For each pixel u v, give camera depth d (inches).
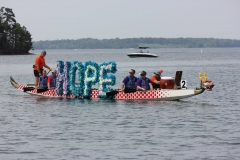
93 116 1562.5
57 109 1718.8
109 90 1946.4
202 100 1936.5
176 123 1437.0
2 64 6250.0
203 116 1549.0
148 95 1888.5
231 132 1305.4
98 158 1073.5
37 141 1221.7
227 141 1205.1
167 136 1267.2
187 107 1737.2
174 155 1091.3
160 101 1872.5
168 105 1779.0
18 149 1146.7
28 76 3698.3
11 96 2146.9
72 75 2009.1
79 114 1603.1
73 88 2004.2
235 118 1510.8
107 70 1940.2
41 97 2070.6
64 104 1836.9
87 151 1127.6
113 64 1929.1
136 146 1168.2
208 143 1189.1
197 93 1812.3
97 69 1953.7
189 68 4677.7
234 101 1910.7
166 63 6043.3
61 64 2037.4
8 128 1381.6
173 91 1854.1
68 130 1350.9
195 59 7485.2
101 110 1678.2
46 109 1723.7
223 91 2267.5
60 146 1173.1
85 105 1800.0
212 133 1295.5
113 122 1459.2
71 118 1533.0
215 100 1940.2
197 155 1090.1
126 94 1923.0
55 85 2087.8
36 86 2123.5
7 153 1112.8
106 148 1152.2
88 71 1973.4
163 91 1870.1
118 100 1915.6
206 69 4399.6
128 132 1318.9
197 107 1739.7
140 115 1572.3
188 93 1828.2
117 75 3624.5
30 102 1918.1
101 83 1950.1
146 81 1908.2
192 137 1253.1
